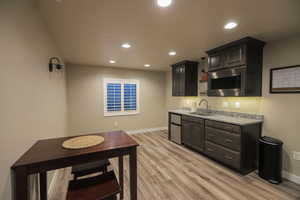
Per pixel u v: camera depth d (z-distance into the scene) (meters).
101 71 4.61
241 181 2.24
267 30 2.06
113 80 4.79
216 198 1.88
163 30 2.05
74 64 4.26
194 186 2.14
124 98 5.00
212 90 2.99
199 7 1.49
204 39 2.39
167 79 5.61
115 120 4.86
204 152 3.08
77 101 4.32
